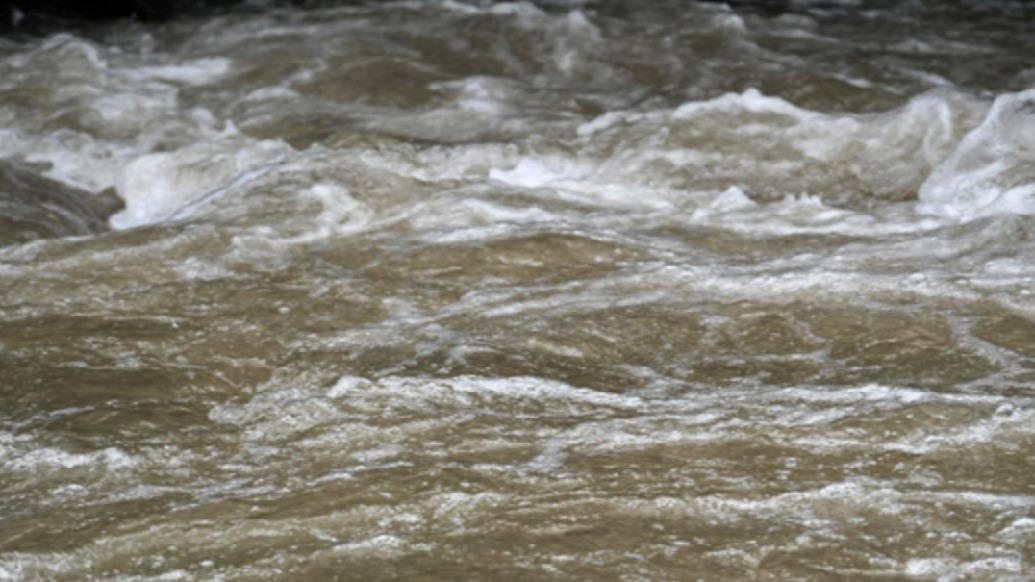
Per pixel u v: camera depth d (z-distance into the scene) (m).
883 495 9.35
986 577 8.35
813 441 10.15
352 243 14.90
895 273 13.49
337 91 20.58
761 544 8.77
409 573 8.48
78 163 18.11
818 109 19.88
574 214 15.66
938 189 16.50
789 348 11.95
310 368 11.70
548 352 11.91
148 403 11.05
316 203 15.86
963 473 9.63
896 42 23.08
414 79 20.84
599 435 10.36
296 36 22.88
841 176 17.28
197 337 12.34
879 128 18.06
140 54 22.53
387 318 12.77
